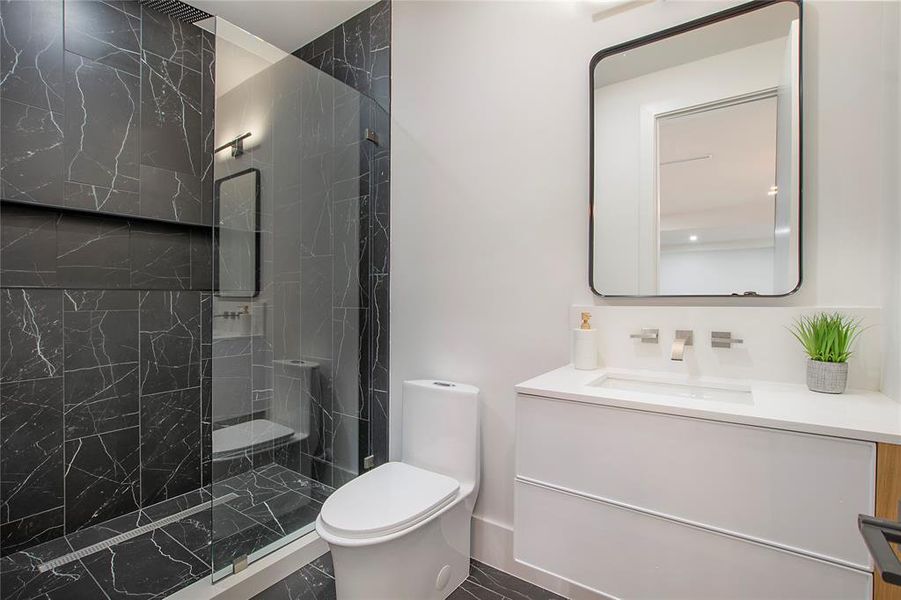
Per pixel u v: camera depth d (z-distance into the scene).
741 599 0.92
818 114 1.20
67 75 1.83
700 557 0.96
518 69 1.74
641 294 1.46
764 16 1.27
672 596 0.99
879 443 0.78
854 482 0.81
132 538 1.83
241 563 1.56
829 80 1.19
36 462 1.78
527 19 1.72
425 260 2.03
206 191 2.34
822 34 1.20
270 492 1.83
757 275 1.27
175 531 1.89
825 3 1.20
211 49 2.35
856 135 1.15
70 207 1.83
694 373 1.36
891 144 1.07
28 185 1.71
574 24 1.61
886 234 1.09
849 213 1.16
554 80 1.65
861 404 0.99
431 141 2.01
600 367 1.52
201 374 2.34
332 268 2.14
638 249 1.47
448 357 1.94
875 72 1.13
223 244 1.75
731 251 1.32
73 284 1.89
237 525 1.62
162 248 2.19
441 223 1.97
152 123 2.11
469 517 1.67
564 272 1.62
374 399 2.26
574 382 1.28
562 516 1.15
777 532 0.88
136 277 2.09
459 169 1.91
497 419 1.78
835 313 1.16
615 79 1.51
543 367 1.67
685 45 1.39
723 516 0.93
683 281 1.39
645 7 1.46
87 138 1.89
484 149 1.83
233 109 1.75
